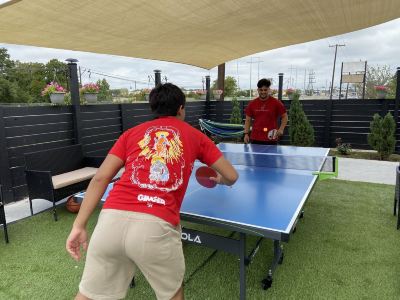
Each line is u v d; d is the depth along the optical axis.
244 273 1.87
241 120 8.83
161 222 1.31
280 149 4.15
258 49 5.34
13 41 3.20
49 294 2.23
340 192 4.47
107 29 3.20
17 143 4.35
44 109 4.71
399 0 3.42
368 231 3.15
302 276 2.39
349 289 2.22
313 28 4.33
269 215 1.78
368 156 7.13
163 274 1.35
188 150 1.48
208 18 3.41
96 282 1.36
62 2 2.38
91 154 5.67
